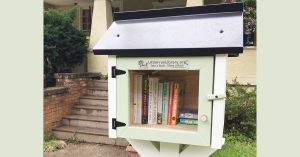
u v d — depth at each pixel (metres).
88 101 5.72
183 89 1.69
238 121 4.83
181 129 1.61
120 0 8.30
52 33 5.76
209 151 1.75
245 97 4.89
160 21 1.71
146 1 8.15
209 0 7.21
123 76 1.66
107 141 4.70
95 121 5.09
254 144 4.32
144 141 1.86
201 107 1.51
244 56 5.62
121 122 1.68
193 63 1.52
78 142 4.82
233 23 1.54
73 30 6.41
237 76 5.68
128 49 1.60
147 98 1.76
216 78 1.48
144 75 1.75
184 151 1.79
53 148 4.37
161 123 1.75
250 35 5.46
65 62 6.22
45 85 5.77
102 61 7.00
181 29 1.61
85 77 6.05
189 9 1.68
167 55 1.56
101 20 7.07
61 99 5.24
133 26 1.74
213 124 1.49
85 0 8.43
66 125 5.28
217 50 1.44
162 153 1.83
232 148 4.09
